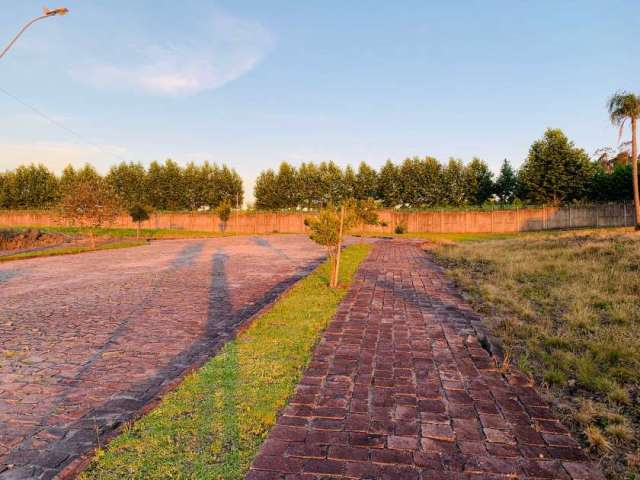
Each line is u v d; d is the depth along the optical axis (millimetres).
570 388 3334
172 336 5191
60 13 10680
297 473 2166
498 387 3301
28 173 52844
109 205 22688
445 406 2959
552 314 5781
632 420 2812
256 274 11031
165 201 53094
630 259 9258
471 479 2117
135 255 17797
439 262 12734
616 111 18672
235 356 4055
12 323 5875
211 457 2340
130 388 3590
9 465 2418
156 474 2195
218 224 47031
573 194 36406
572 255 11031
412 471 2184
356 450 2379
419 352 4164
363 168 52000
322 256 16172
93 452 2412
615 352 3957
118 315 6344
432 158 49656
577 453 2375
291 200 52688
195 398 3113
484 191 48062
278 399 3068
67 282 9938
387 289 7879
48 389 3568
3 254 18750
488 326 5141
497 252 13562
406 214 40219
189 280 9984
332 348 4289
